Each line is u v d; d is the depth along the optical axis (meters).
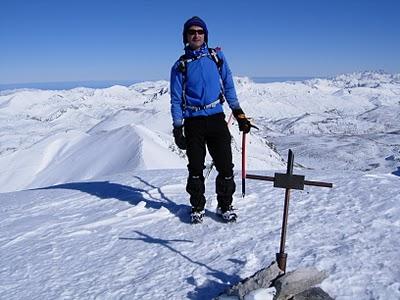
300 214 3.76
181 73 3.53
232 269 2.80
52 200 5.68
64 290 2.84
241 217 3.84
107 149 45.47
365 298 2.24
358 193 4.19
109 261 3.24
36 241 3.94
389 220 3.37
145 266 3.06
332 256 2.78
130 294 2.66
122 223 4.11
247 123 3.50
